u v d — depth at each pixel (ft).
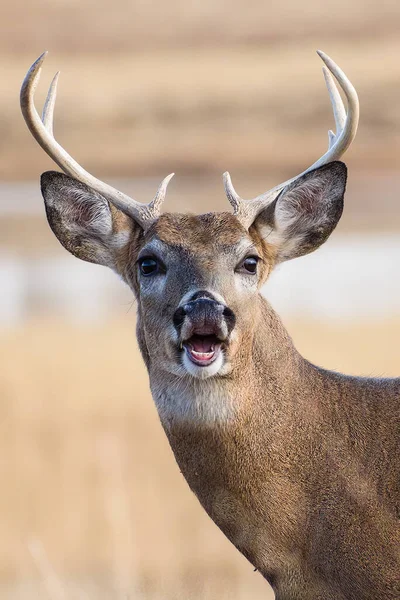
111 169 274.16
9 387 105.70
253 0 593.83
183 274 45.52
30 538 81.97
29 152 281.74
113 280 161.07
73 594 66.39
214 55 469.98
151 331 46.09
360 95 305.53
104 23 572.51
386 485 44.01
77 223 49.14
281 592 44.80
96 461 95.25
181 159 276.00
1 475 94.79
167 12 586.45
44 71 423.64
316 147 287.28
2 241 184.85
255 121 305.12
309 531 44.21
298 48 480.23
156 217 48.16
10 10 591.37
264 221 48.21
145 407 103.71
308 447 44.88
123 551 79.15
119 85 348.59
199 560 79.71
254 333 45.52
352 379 46.73
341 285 152.66
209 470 45.11
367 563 43.39
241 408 44.68
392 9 547.90
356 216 200.95
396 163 260.62
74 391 106.01
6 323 134.31
